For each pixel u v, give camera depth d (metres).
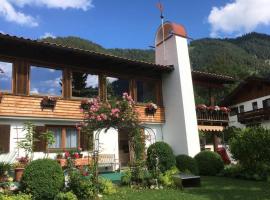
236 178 16.41
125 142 21.09
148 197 11.57
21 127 16.12
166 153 16.14
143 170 14.11
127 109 13.77
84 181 11.59
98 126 13.41
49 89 17.16
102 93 19.09
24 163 13.97
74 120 17.58
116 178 15.83
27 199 10.21
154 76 21.64
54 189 10.81
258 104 40.28
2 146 15.51
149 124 20.81
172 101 21.05
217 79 24.41
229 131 25.03
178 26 21.75
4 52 15.97
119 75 20.08
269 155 16.12
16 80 16.11
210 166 17.67
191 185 14.03
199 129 22.22
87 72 18.73
